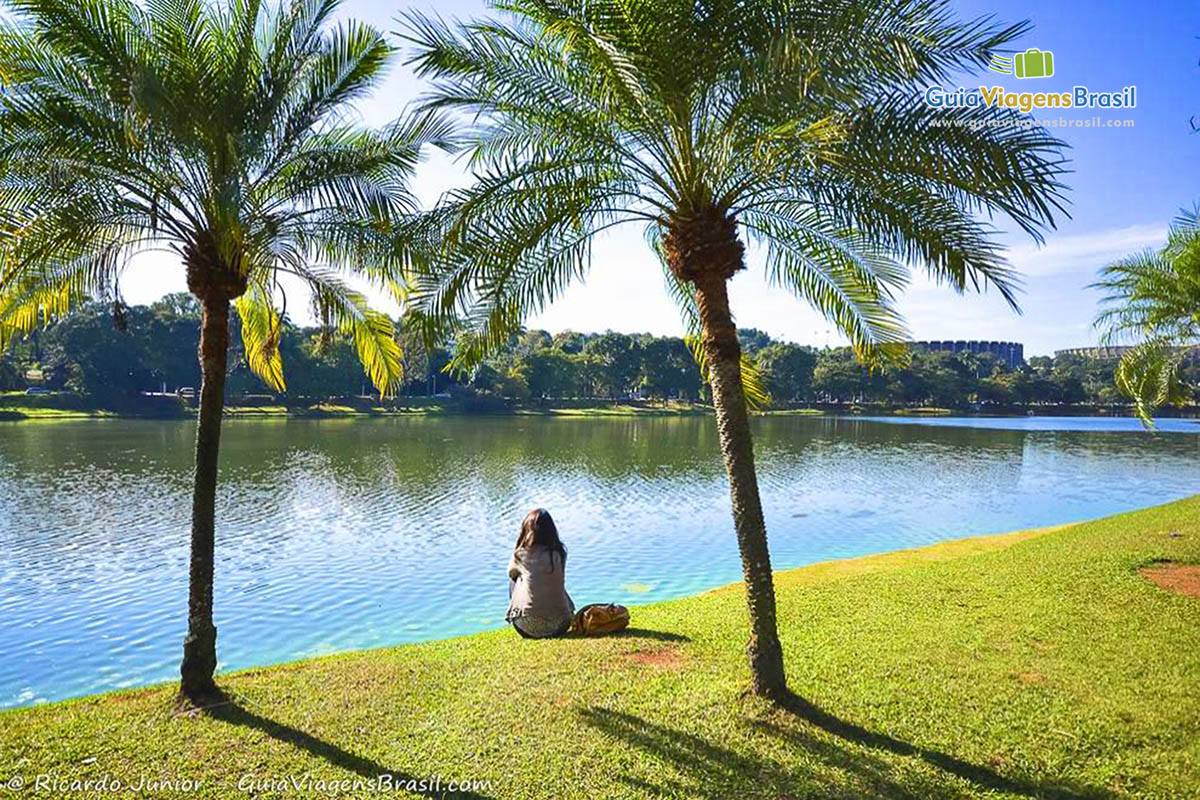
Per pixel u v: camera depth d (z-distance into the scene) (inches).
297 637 444.5
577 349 5428.2
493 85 263.6
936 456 1739.7
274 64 266.7
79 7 237.0
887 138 212.2
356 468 1320.1
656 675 272.4
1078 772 197.0
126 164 252.4
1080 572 430.9
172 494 971.9
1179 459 1701.5
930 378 4466.0
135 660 405.7
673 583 577.6
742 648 309.0
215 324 261.4
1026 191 201.8
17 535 722.2
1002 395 4758.9
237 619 477.4
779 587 428.5
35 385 3174.2
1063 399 4899.1
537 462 1469.0
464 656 303.7
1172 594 380.5
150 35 253.9
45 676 383.2
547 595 334.0
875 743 215.0
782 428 2933.1
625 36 221.3
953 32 211.5
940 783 193.2
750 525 244.4
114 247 268.8
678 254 246.5
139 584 551.8
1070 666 275.6
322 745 217.6
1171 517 657.0
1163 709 234.4
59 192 243.9
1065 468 1498.5
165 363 2972.4
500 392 3754.9
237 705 250.5
